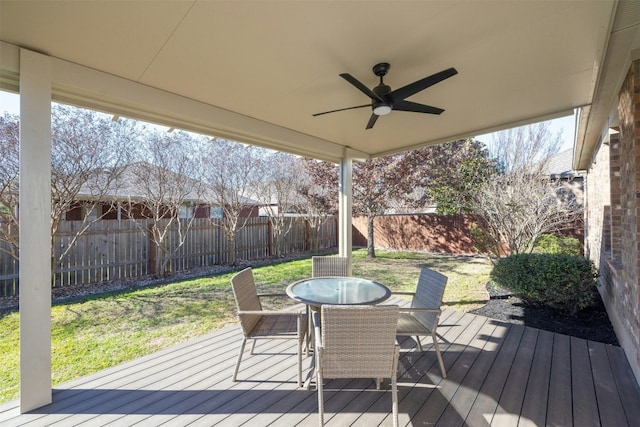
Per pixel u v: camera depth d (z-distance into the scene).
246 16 1.87
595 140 4.92
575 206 6.36
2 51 2.10
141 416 2.16
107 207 8.46
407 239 11.00
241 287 2.79
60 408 2.23
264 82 2.75
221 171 8.18
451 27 1.99
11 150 4.90
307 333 3.05
